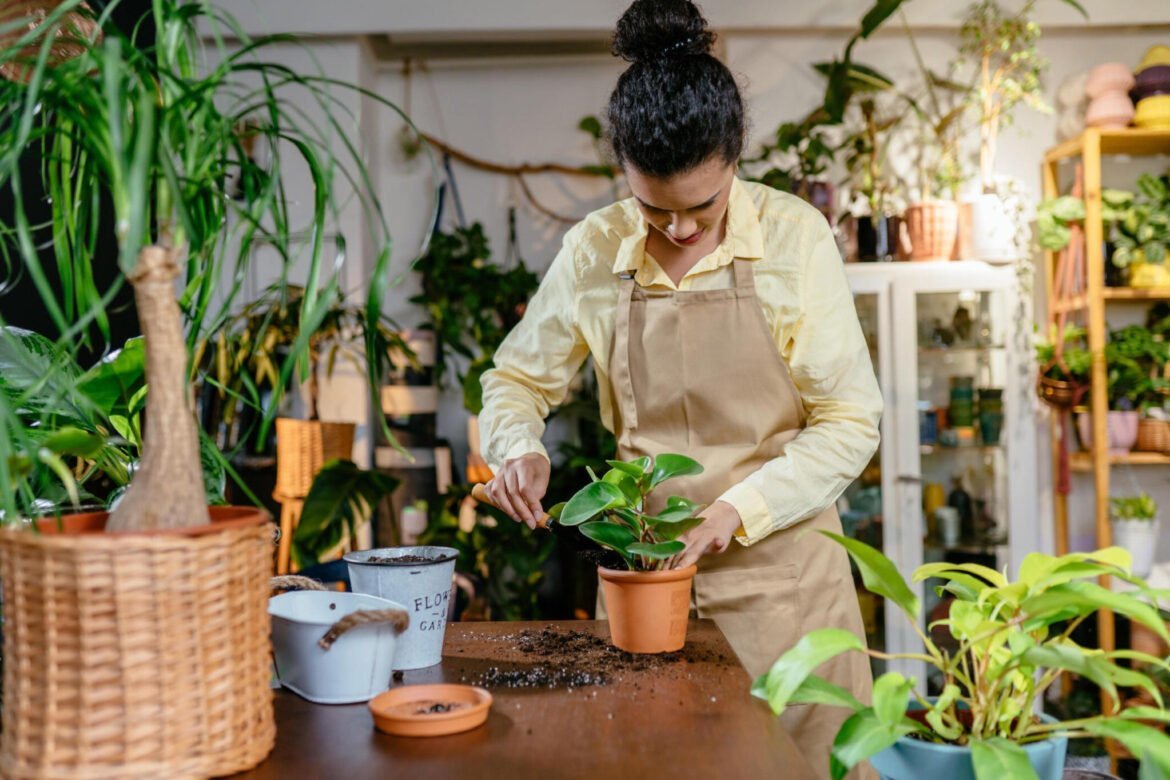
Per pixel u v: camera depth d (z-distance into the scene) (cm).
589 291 182
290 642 112
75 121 87
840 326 171
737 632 170
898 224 392
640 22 150
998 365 388
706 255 174
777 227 172
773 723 104
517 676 123
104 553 82
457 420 444
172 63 95
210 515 99
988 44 396
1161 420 383
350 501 325
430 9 400
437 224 435
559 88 448
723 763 92
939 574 111
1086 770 109
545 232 446
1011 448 385
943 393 394
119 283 81
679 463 135
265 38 93
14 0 125
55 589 82
